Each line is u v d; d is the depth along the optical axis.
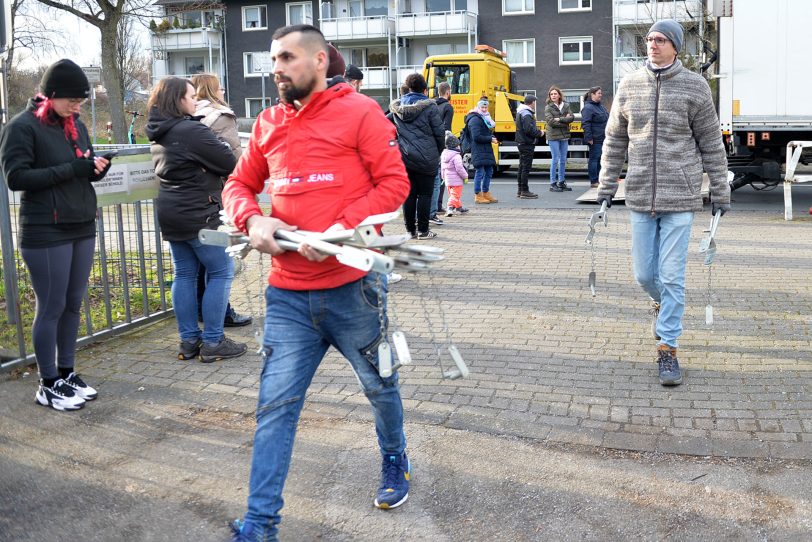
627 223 11.85
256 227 3.07
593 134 17.16
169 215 5.46
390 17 48.09
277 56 3.03
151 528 3.49
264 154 3.23
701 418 4.49
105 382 5.25
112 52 28.56
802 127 13.32
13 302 5.49
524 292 7.52
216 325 5.61
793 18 13.16
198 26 51.88
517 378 5.19
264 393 3.14
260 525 3.02
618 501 3.65
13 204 5.61
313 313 3.16
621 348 5.79
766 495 3.67
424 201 9.88
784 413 4.52
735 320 6.43
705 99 4.91
